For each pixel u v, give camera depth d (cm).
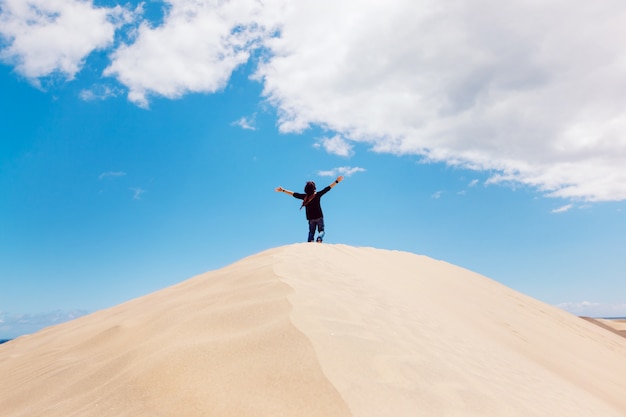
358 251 906
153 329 379
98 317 625
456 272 1077
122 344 369
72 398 276
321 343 272
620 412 437
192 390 228
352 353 271
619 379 629
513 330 699
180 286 633
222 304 396
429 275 920
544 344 681
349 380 235
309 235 948
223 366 250
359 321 349
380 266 802
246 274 514
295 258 602
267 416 202
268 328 299
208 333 318
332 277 515
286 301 358
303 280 462
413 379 261
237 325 323
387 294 517
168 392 230
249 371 241
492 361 396
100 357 353
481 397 266
